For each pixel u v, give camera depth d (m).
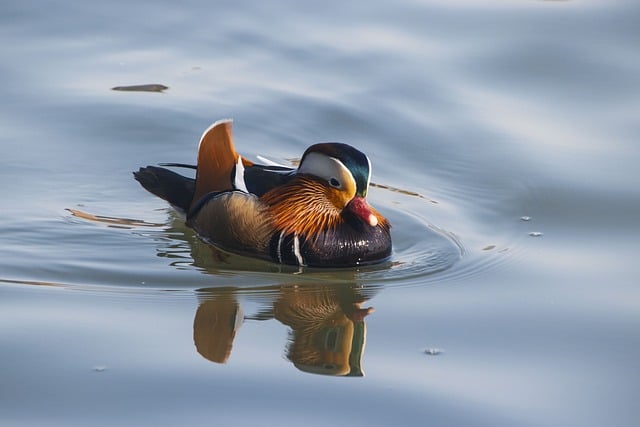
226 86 18.39
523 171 16.31
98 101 17.80
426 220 15.16
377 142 17.03
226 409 10.34
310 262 13.99
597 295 12.96
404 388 10.84
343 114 17.66
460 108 17.95
